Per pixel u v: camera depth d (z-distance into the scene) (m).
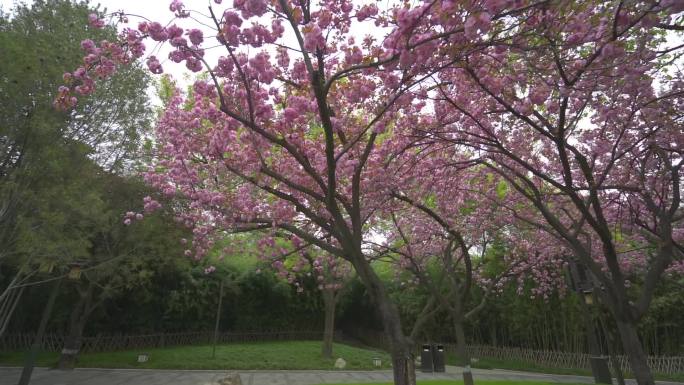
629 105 6.41
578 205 6.05
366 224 10.05
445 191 8.92
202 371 14.44
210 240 8.33
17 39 8.80
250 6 4.04
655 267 5.91
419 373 14.65
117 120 10.73
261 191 7.88
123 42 4.88
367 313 27.09
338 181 7.23
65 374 13.28
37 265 10.35
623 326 5.75
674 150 6.58
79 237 9.46
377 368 16.30
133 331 18.94
